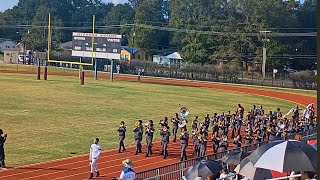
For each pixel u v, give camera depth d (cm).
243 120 4316
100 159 3064
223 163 2155
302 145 1375
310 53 13000
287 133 3391
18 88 6694
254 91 8812
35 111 4828
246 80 10819
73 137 3684
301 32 13700
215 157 2494
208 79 10994
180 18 17988
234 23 13112
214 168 1681
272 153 1354
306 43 13300
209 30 13775
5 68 10862
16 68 11000
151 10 18550
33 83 7525
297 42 13212
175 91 7750
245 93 8312
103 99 6062
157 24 18200
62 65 12431
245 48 12712
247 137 3253
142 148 3469
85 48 8831
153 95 6875
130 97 6450
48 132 3828
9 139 3500
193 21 14525
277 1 13775
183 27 16475
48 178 2555
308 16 15338
